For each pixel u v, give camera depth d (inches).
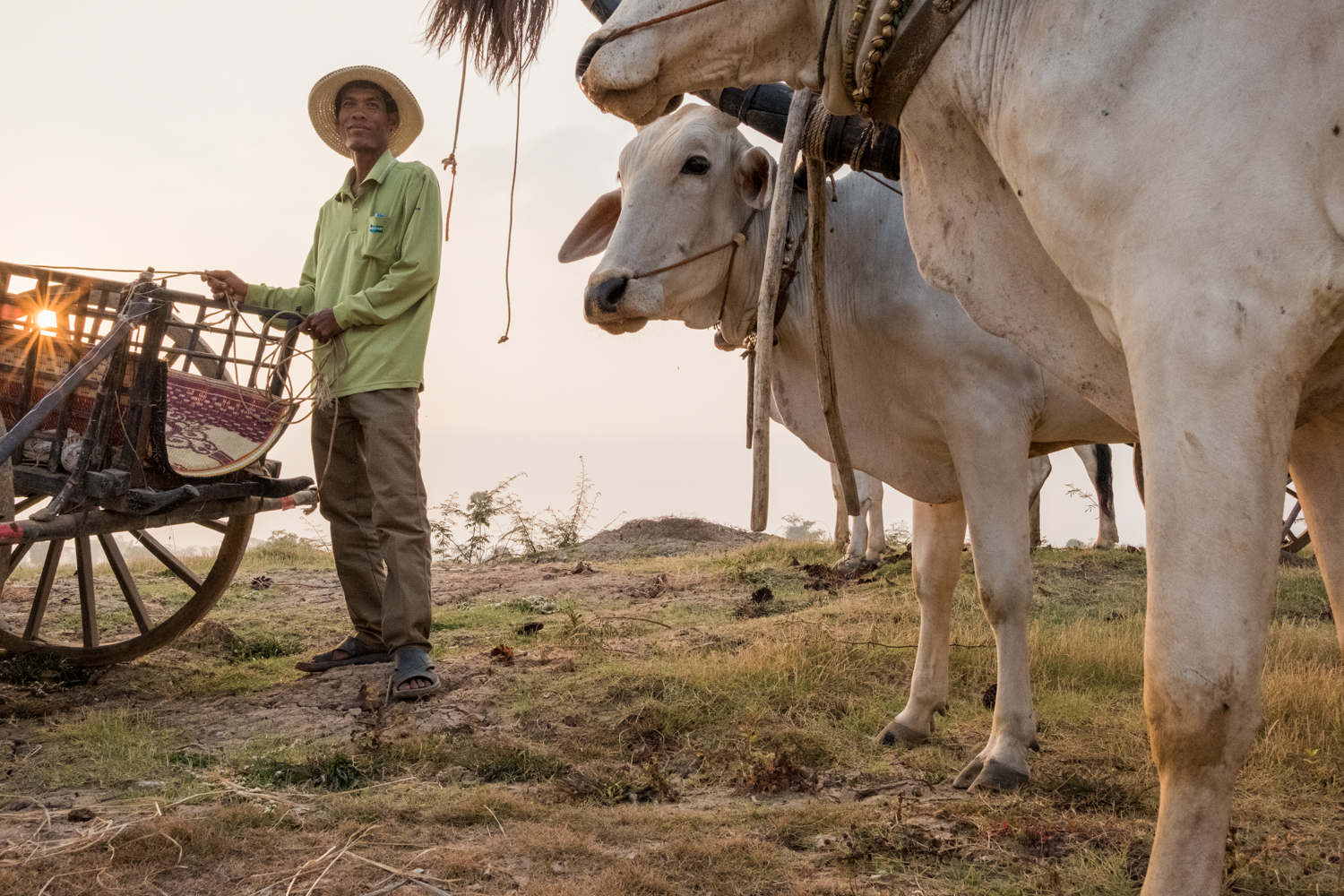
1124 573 322.3
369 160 202.4
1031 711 145.7
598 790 137.0
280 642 237.9
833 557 374.9
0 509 154.9
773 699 177.3
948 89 92.2
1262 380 69.5
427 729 165.2
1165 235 72.9
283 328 190.7
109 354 159.6
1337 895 101.3
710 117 168.1
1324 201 70.7
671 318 170.6
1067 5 81.7
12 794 135.2
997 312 99.3
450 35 130.3
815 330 129.7
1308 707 161.6
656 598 307.4
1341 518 90.0
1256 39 72.9
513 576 363.6
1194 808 70.7
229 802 131.2
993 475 147.4
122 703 183.2
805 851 117.0
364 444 206.7
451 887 106.0
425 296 194.5
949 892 104.8
